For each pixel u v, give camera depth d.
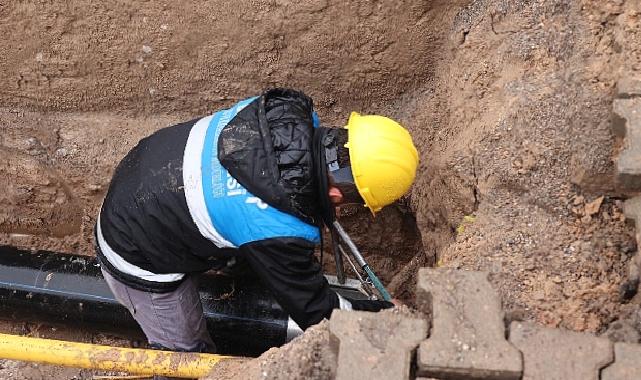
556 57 2.62
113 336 3.43
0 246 3.40
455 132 2.89
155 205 2.41
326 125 3.46
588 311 2.18
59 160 3.62
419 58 3.19
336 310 1.96
